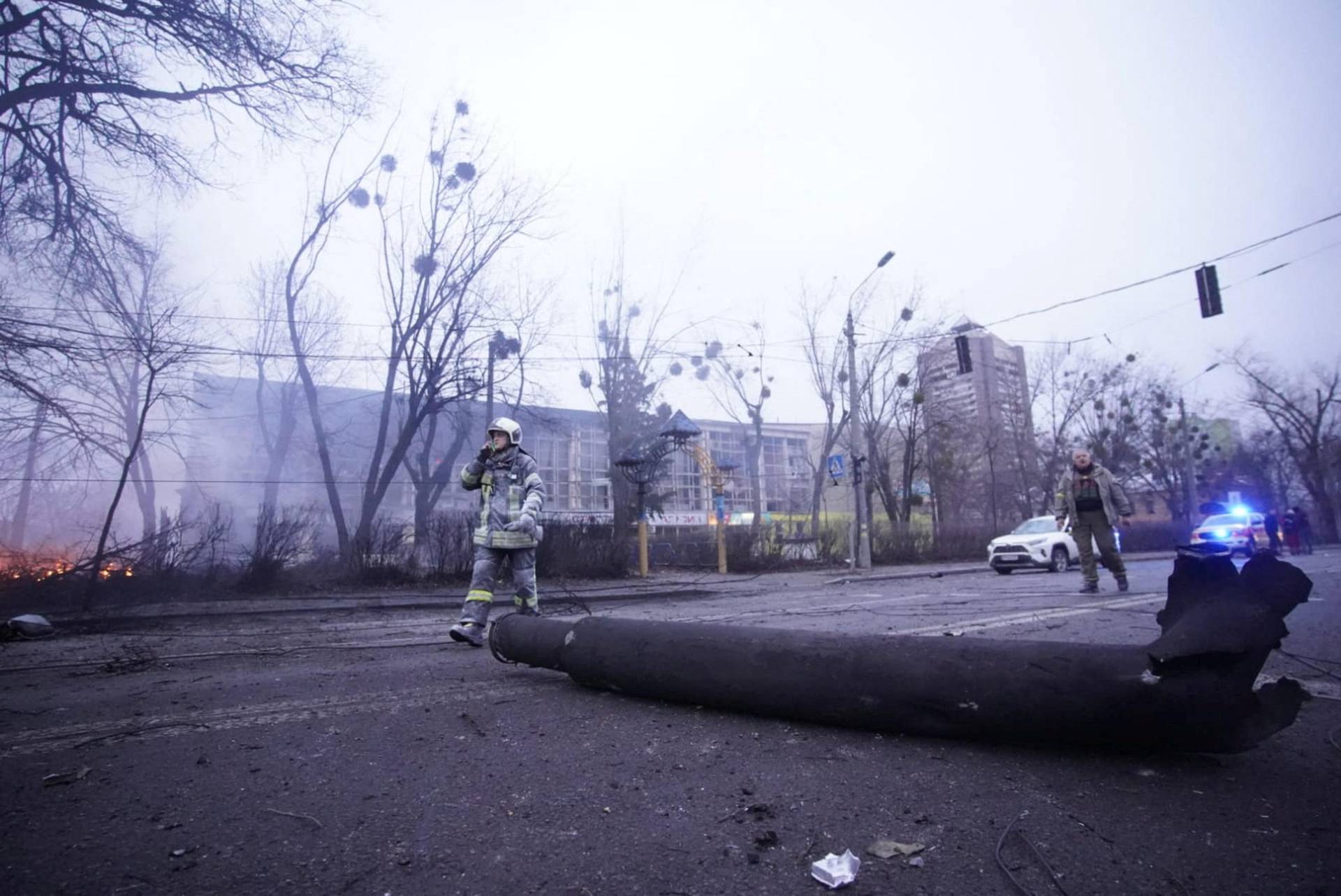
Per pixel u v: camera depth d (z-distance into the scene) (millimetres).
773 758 2576
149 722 3188
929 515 34438
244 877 1711
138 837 1945
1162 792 2176
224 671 4535
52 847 1883
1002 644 2611
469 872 1729
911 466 31141
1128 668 2268
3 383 11672
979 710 2508
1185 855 1765
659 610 8367
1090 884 1632
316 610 9289
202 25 10703
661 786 2312
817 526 25109
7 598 8977
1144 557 26922
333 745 2799
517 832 1960
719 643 3166
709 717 3148
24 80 10203
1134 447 40719
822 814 2064
